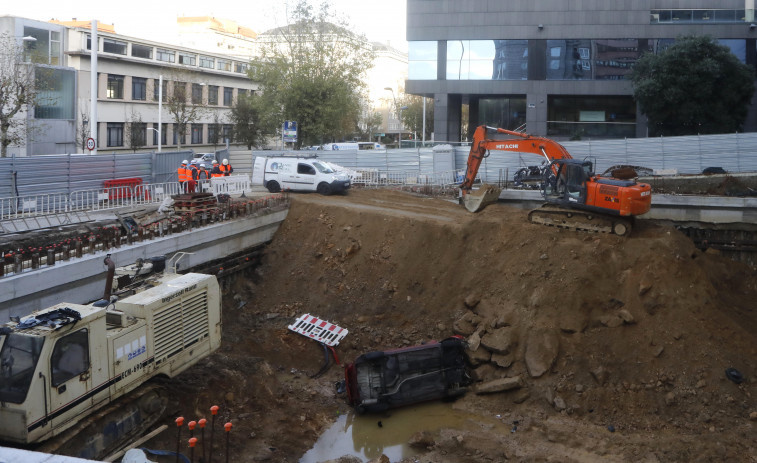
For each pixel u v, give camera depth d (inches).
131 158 1183.6
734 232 1012.5
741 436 614.2
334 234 981.2
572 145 1455.5
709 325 727.1
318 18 1754.4
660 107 1552.7
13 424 413.4
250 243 962.7
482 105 2050.9
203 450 463.8
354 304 882.1
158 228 791.7
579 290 778.8
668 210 1041.5
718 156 1359.5
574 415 675.4
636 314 750.5
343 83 1747.0
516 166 1444.4
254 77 1766.7
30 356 418.9
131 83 2119.8
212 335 597.9
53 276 631.8
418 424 672.4
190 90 2365.9
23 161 954.7
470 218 963.3
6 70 1446.9
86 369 451.5
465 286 854.5
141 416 529.3
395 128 4448.8
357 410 684.7
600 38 1750.7
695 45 1530.5
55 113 1713.8
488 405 702.5
